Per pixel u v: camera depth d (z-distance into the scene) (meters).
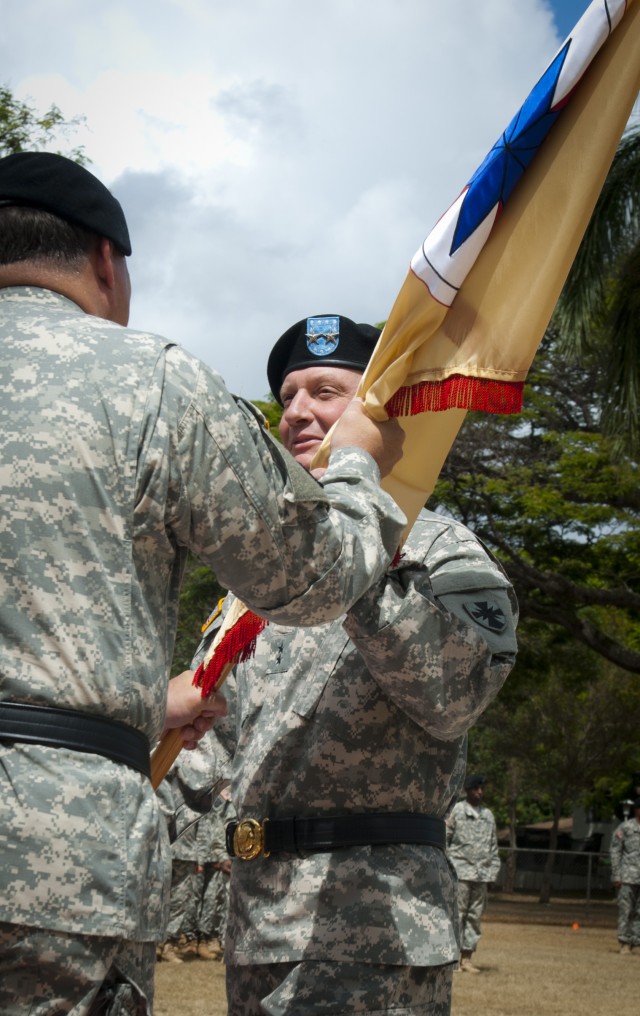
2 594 1.60
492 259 2.24
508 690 22.42
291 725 2.47
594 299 10.35
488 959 15.03
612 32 2.22
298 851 2.38
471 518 19.48
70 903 1.53
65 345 1.71
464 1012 9.94
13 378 1.68
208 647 2.77
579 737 32.88
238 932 2.45
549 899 31.11
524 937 19.45
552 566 19.53
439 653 2.25
